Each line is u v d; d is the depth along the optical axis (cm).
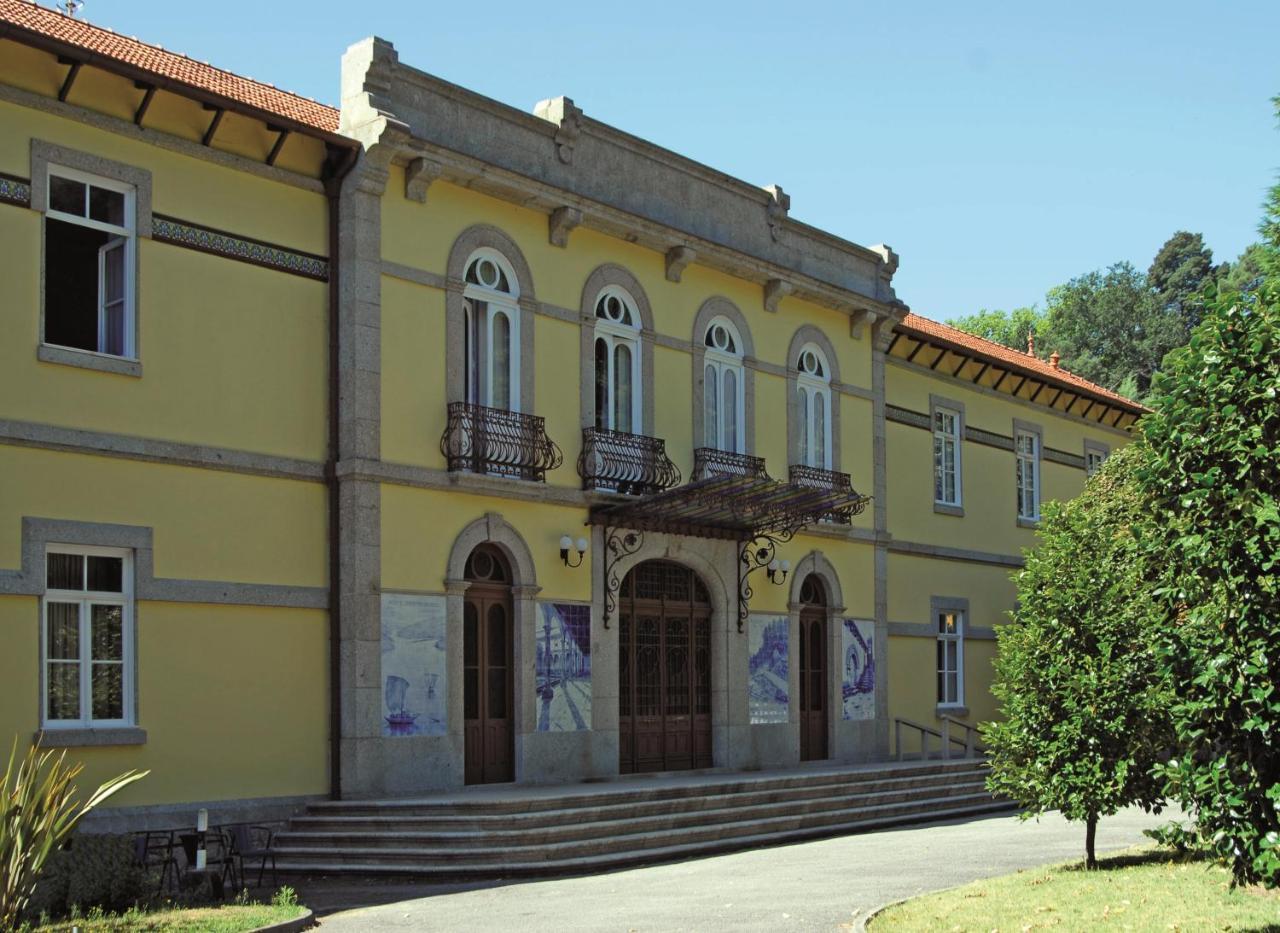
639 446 2170
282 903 1320
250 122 1752
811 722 2516
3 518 1484
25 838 1142
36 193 1541
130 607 1590
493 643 1956
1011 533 3188
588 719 2056
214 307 1700
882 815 2091
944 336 3095
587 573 2088
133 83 1628
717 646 2316
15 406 1506
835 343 2653
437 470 1877
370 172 1823
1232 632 954
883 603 2700
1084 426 3550
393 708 1789
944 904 1249
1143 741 1430
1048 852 1656
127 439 1594
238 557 1692
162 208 1661
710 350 2377
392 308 1850
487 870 1513
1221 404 968
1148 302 6969
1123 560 1476
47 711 1514
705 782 1977
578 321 2125
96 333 1614
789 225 2550
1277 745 934
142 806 1569
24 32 1480
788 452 2506
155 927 1177
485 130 2002
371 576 1781
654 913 1247
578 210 2089
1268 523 933
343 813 1686
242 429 1714
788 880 1454
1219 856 1096
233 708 1669
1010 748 1487
